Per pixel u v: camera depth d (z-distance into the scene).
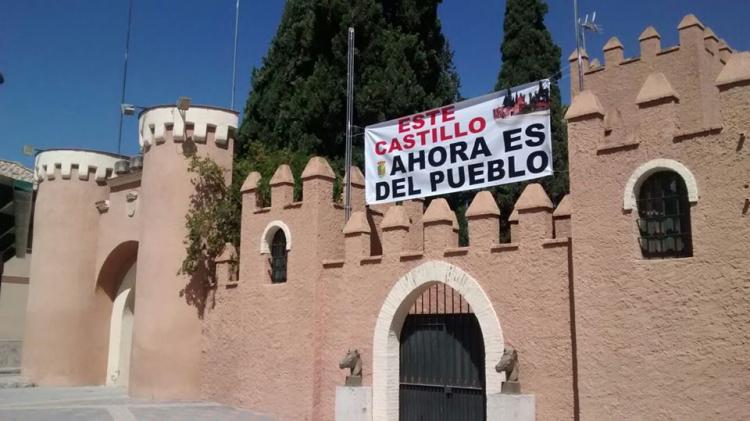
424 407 13.18
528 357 11.47
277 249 16.22
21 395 19.64
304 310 14.95
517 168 12.77
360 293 14.11
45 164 23.75
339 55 26.42
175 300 18.17
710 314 9.43
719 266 9.42
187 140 18.92
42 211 23.70
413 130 14.41
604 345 10.33
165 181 18.80
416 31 27.83
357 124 26.03
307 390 14.56
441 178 13.86
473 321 12.77
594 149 10.85
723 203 9.49
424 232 13.23
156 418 14.85
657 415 9.70
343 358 13.78
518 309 11.71
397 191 14.50
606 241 10.53
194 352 17.98
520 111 12.86
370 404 13.42
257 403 15.72
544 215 11.68
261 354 15.85
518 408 11.13
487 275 12.17
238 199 18.56
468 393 12.62
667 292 9.84
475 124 13.46
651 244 10.28
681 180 10.05
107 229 23.34
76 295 23.09
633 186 10.34
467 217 12.62
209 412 15.62
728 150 9.54
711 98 19.52
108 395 19.44
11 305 28.44
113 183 23.25
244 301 16.58
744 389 9.02
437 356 13.16
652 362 9.85
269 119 28.59
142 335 18.41
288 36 29.22
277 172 16.22
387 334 13.46
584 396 10.41
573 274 10.85
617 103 20.47
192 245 18.00
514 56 28.06
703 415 9.31
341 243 15.44
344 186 15.98
